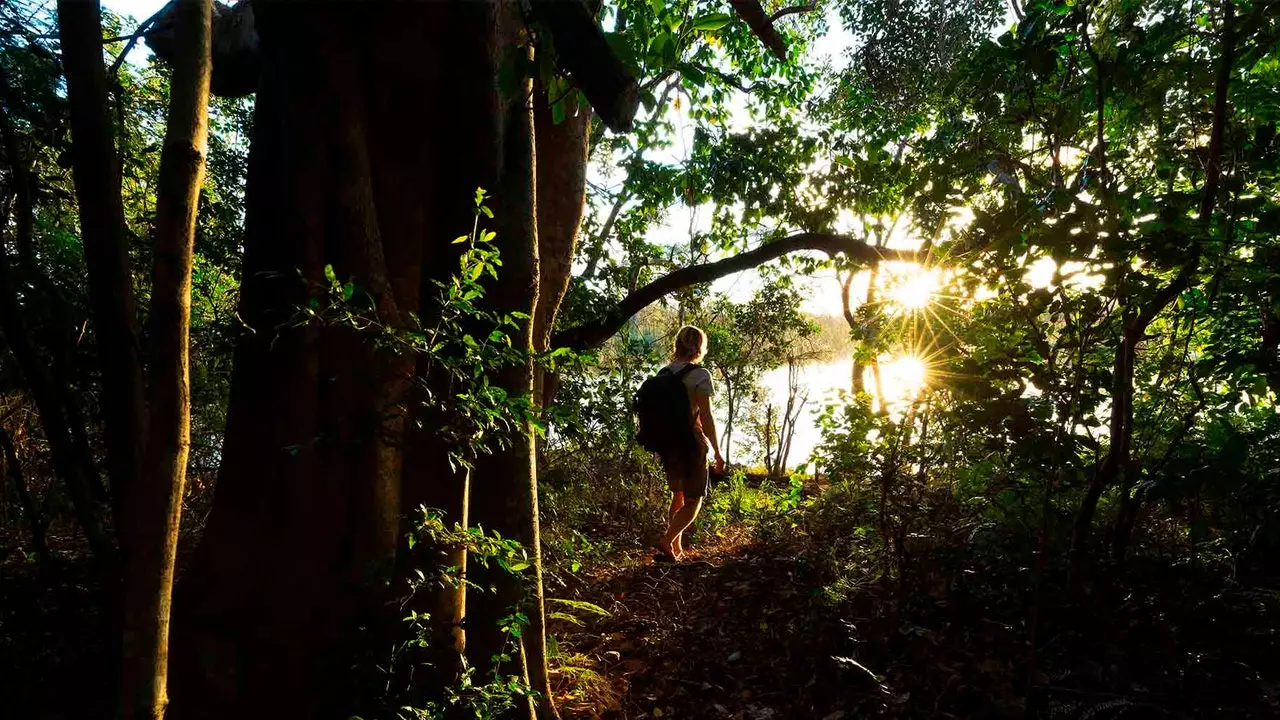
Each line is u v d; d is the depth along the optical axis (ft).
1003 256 7.46
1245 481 8.21
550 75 6.69
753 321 33.37
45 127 9.57
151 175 15.76
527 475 8.16
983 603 10.39
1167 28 8.66
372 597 7.14
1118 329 8.80
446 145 7.81
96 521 7.91
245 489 7.50
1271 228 7.13
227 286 19.69
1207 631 8.95
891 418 10.31
